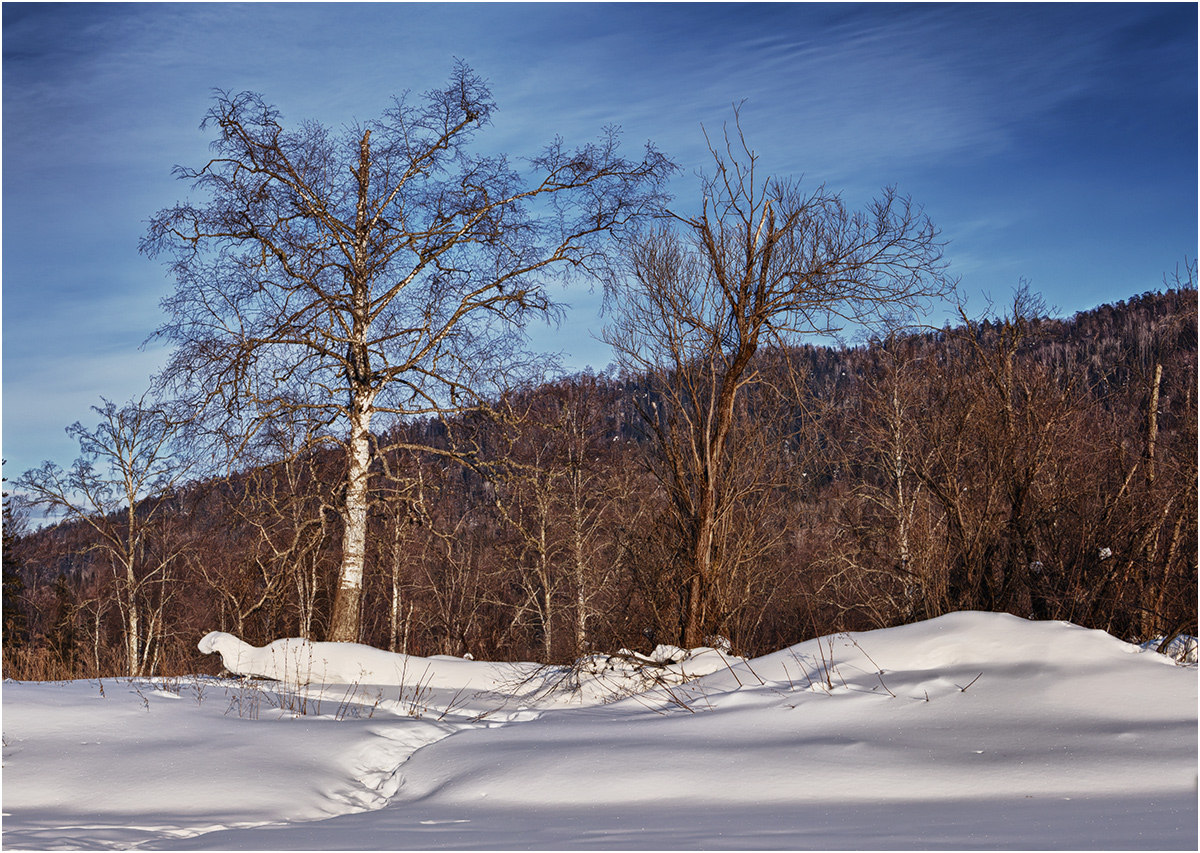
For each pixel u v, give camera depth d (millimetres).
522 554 28609
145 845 5664
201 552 27594
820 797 6703
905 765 7277
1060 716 8016
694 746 8172
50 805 6895
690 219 16219
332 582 24266
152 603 35875
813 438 21469
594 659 12953
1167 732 7398
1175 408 18078
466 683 14289
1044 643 9586
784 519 23609
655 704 10719
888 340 21484
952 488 18531
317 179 17531
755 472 19672
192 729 9305
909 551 21094
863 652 10344
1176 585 15836
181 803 7035
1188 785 6348
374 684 13922
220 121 16750
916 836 5152
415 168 18312
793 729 8570
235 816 6688
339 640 17281
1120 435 18422
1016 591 17484
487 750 8695
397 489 18484
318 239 17797
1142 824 5254
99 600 35719
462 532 32500
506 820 6336
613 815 6340
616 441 26375
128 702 10258
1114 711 8023
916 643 10109
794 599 25766
